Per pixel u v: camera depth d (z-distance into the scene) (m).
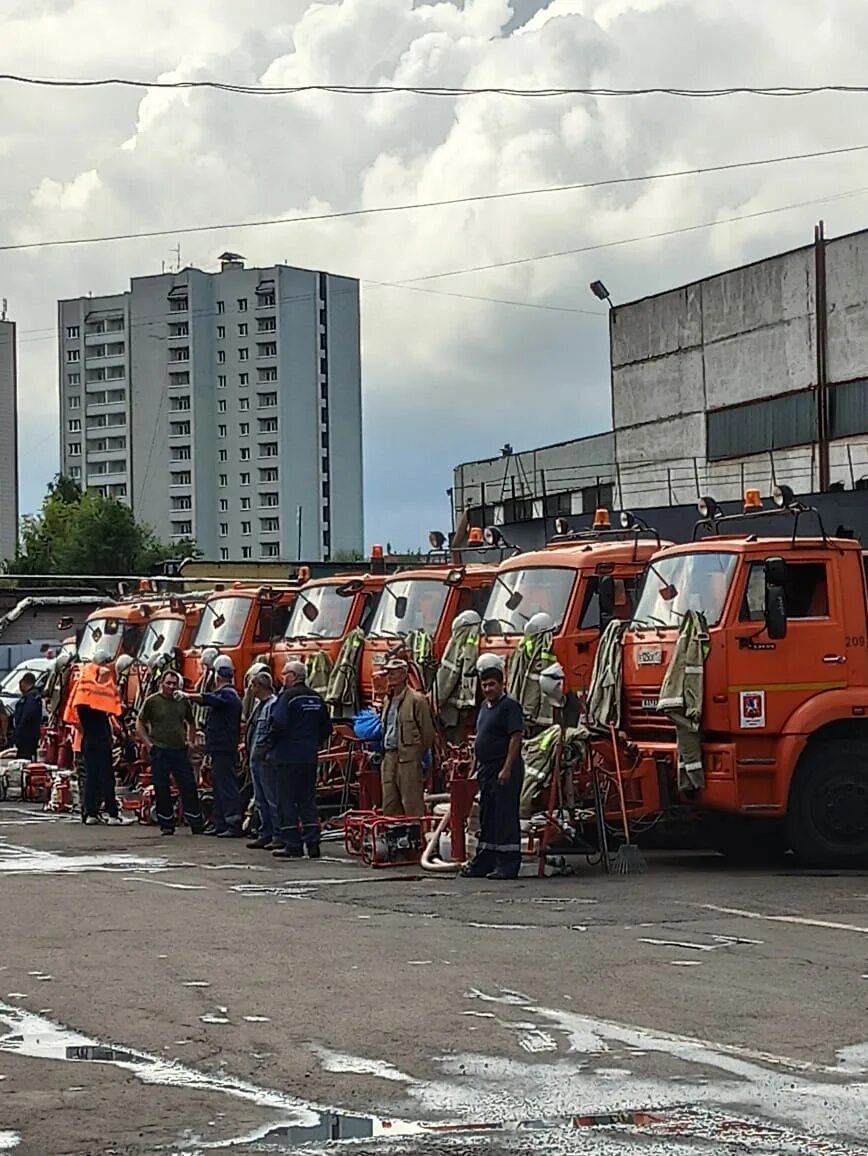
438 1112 7.04
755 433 43.44
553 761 16.38
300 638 24.27
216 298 109.69
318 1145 6.55
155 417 110.25
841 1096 7.22
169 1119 6.99
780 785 16.30
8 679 41.00
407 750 17.64
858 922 12.66
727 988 9.78
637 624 17.16
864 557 16.69
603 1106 7.10
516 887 15.16
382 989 9.84
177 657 26.80
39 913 13.35
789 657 16.31
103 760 23.42
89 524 86.25
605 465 50.03
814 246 41.00
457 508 60.09
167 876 16.31
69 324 114.25
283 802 18.16
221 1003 9.45
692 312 45.72
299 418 108.06
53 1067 7.95
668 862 17.61
